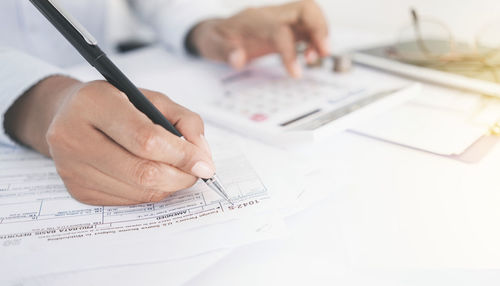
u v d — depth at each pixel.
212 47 0.66
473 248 0.27
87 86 0.32
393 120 0.45
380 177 0.35
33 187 0.34
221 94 0.53
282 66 0.65
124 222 0.30
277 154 0.39
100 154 0.30
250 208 0.31
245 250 0.28
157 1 0.82
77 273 0.25
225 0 1.10
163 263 0.26
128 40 0.95
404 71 0.56
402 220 0.30
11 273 0.25
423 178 0.35
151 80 0.60
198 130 0.33
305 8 0.64
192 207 0.31
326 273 0.25
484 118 0.44
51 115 0.36
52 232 0.29
